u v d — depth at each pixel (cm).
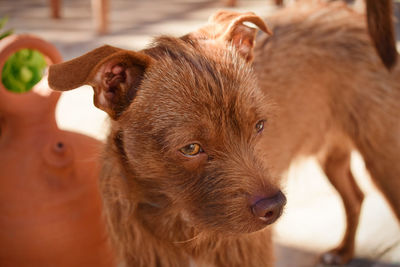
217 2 223
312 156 86
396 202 83
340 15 83
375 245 90
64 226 70
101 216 73
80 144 73
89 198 72
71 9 215
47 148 70
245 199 59
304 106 79
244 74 62
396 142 81
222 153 60
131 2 228
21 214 69
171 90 60
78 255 72
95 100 59
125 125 61
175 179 61
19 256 70
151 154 60
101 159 67
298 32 81
